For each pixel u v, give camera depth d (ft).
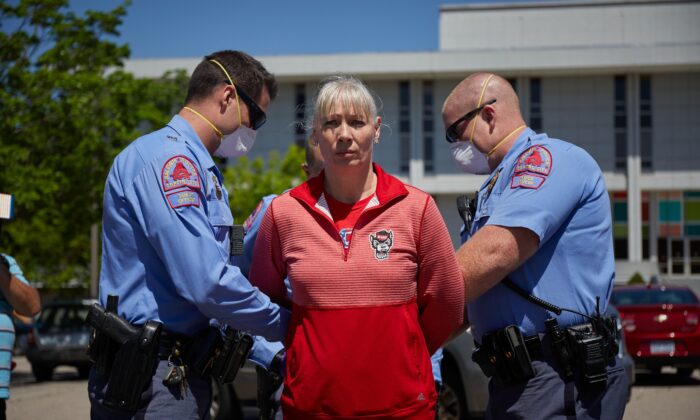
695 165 145.18
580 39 152.25
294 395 9.59
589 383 10.44
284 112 148.36
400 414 9.37
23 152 57.21
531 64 142.20
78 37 61.57
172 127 10.80
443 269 9.90
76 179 61.11
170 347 10.21
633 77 145.38
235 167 106.93
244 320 10.03
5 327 14.90
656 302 43.21
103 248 10.66
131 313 10.21
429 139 146.82
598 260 11.00
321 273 9.55
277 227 10.03
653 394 37.86
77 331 54.19
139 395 9.87
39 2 59.82
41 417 31.45
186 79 77.20
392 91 147.23
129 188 10.28
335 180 9.85
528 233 10.49
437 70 142.82
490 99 11.81
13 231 70.38
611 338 10.78
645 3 151.74
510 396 10.85
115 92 62.75
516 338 10.66
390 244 9.60
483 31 153.38
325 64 144.05
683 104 145.69
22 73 58.34
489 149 11.86
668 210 147.43
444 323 10.23
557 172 10.80
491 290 11.09
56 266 91.25
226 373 10.55
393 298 9.53
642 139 146.30
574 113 146.51
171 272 9.93
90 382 10.44
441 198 147.95
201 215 10.10
